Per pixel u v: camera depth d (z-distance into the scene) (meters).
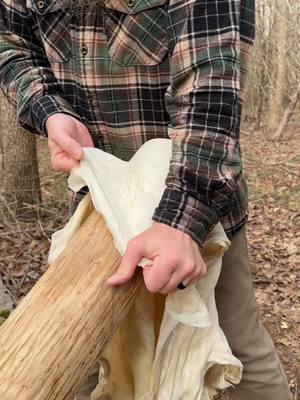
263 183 7.89
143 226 1.13
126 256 1.06
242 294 1.72
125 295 1.07
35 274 4.64
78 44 1.37
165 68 1.33
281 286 4.68
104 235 1.15
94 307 1.01
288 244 5.69
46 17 1.39
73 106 1.46
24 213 5.92
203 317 1.12
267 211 6.74
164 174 1.22
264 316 4.07
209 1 1.19
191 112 1.17
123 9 1.28
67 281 1.05
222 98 1.16
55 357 0.93
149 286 1.04
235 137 1.18
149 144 1.29
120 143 1.46
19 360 0.92
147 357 1.23
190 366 1.18
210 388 1.24
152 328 1.23
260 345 1.82
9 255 4.99
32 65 1.51
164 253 1.05
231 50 1.19
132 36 1.30
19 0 1.49
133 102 1.39
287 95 11.44
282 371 1.93
